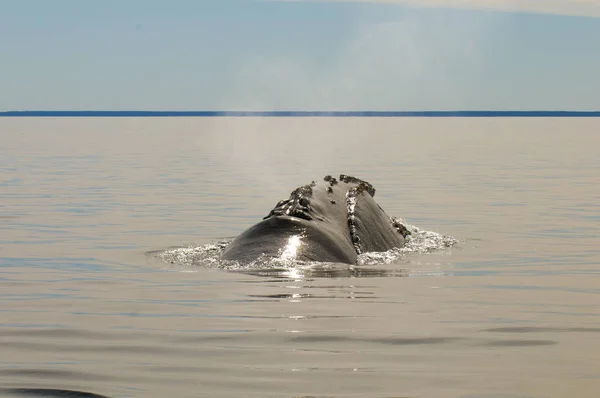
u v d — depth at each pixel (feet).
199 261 183.11
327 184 212.43
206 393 93.81
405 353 109.60
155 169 503.61
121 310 135.03
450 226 260.21
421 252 202.80
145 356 108.06
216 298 142.92
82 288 154.30
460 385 96.63
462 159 615.98
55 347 112.57
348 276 164.76
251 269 168.55
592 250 209.05
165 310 134.51
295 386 96.02
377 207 218.18
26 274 170.71
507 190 380.17
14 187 384.06
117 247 211.00
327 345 112.98
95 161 576.61
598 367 103.91
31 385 96.78
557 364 104.99
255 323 124.77
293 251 174.19
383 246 202.80
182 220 269.64
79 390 95.09
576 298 147.13
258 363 104.78
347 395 93.15
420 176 456.04
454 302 142.41
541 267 182.19
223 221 267.59
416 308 136.87
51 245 214.48
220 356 107.86
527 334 120.47
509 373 101.19
